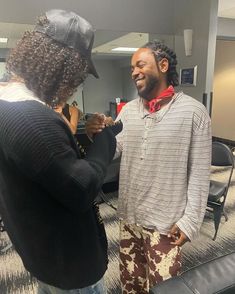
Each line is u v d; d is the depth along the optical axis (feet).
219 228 7.71
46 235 1.97
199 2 8.91
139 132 3.65
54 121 1.76
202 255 6.54
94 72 2.13
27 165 1.66
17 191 1.84
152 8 9.62
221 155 7.50
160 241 3.61
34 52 1.84
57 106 2.02
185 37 9.42
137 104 3.84
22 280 5.88
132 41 9.43
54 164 1.68
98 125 2.41
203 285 2.77
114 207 8.82
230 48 16.70
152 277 3.73
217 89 18.11
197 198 3.45
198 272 2.95
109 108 8.77
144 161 3.60
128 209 3.94
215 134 18.90
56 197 1.83
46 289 2.47
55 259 2.06
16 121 1.64
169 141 3.39
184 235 3.42
